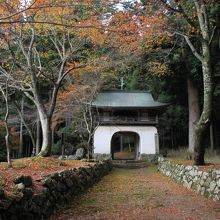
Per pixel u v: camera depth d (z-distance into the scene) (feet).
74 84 69.82
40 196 21.63
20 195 18.16
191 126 85.30
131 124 102.47
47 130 44.73
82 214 25.44
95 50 55.62
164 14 41.32
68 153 96.22
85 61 56.34
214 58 67.31
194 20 47.32
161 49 71.36
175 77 86.28
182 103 102.42
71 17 39.29
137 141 109.19
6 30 38.14
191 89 85.92
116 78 81.82
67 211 26.37
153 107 98.94
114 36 45.75
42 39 51.93
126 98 102.73
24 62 49.32
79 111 76.43
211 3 41.73
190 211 26.96
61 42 52.47
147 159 97.96
